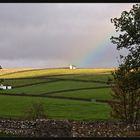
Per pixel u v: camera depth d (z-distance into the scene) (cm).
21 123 5028
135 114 6122
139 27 4822
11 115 9431
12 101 12275
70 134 4128
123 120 6172
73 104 11588
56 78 18125
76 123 4869
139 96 6138
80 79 17350
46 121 4875
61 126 4506
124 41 4881
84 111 10375
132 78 4975
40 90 14838
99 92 13900
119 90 6206
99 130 4459
